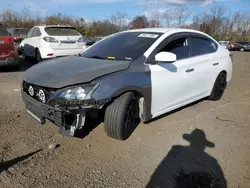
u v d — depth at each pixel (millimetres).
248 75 9320
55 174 2770
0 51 7551
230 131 3973
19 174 2738
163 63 3801
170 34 4148
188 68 4258
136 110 3564
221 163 3111
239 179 2820
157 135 3756
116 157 3152
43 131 3771
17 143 3385
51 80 3072
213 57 4965
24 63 10836
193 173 2898
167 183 2711
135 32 4414
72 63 3574
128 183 2676
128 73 3328
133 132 3795
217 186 2697
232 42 37344
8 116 4266
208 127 4086
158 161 3102
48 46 9141
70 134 2973
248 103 5441
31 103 3332
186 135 3793
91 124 4004
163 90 3805
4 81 6902
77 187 2576
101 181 2686
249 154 3336
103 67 3289
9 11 35188
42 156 3107
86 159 3084
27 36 11227
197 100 4953
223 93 5938
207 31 42531
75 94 2896
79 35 9859
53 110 2969
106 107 3281
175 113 4637
